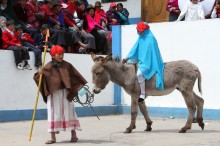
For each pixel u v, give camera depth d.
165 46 20.86
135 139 13.95
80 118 20.48
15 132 15.80
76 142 13.45
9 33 19.22
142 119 19.94
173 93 20.48
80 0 24.09
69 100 13.12
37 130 16.34
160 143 13.16
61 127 13.05
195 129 16.28
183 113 20.09
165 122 18.67
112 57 15.20
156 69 15.38
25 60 19.20
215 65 19.38
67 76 13.02
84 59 21.45
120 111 22.25
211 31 19.50
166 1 26.31
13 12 21.17
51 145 12.94
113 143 13.23
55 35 20.98
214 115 19.22
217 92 19.30
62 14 22.42
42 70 12.99
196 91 19.91
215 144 12.92
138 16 27.25
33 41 20.55
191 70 15.27
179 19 21.61
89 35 22.36
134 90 15.42
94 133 15.43
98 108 21.72
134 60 16.02
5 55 18.81
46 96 13.13
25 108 19.48
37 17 21.48
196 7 21.25
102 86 15.07
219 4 21.28
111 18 24.97
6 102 18.91
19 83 19.28
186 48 20.25
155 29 21.12
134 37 21.75
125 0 27.64
